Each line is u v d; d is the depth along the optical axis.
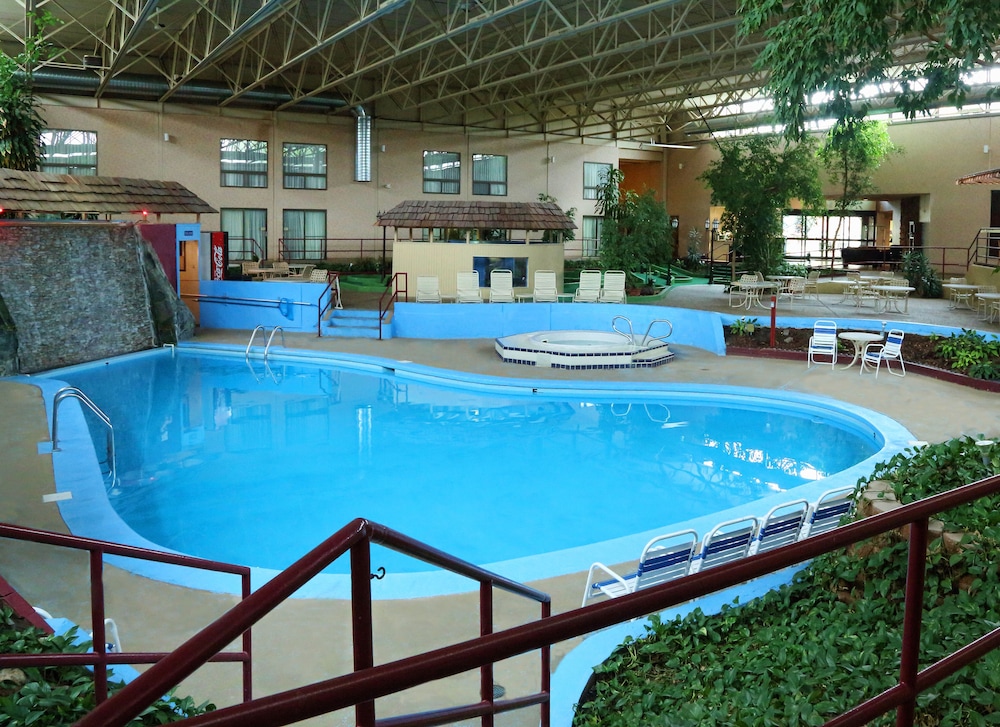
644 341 17.69
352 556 1.68
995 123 29.55
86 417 13.75
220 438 12.59
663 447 12.15
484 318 21.16
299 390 16.06
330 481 10.59
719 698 3.92
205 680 5.07
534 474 10.91
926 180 31.56
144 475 10.78
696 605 5.81
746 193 27.88
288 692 1.16
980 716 2.93
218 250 24.44
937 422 12.29
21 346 16.55
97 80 26.52
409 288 23.95
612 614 1.39
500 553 8.29
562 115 37.31
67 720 3.42
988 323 18.72
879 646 3.85
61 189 21.00
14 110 21.64
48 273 17.38
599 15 19.06
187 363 18.88
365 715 1.56
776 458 11.56
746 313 21.27
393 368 17.75
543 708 3.74
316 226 32.47
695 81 28.48
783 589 5.59
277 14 20.70
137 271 19.73
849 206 33.28
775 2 9.52
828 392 14.51
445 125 34.56
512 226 23.89
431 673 1.24
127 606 6.24
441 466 11.26
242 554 8.23
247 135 30.70
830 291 26.50
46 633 4.63
